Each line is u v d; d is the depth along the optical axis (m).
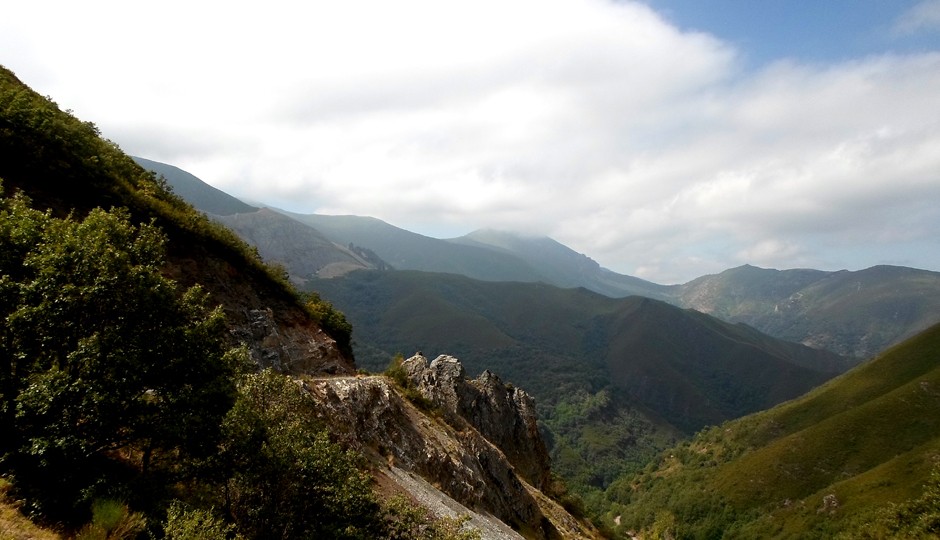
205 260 36.84
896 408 185.25
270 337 37.53
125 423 12.01
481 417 66.25
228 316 35.47
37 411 10.70
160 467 13.44
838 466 172.62
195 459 13.23
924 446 147.12
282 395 16.83
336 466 14.99
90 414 11.35
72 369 11.44
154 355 12.37
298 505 14.05
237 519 13.70
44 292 11.42
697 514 182.00
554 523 58.28
